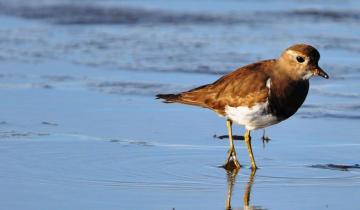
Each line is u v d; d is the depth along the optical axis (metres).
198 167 13.55
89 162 13.65
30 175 12.90
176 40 22.80
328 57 20.72
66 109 17.09
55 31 24.28
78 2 27.70
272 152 14.49
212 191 12.32
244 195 12.10
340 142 14.90
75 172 13.09
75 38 23.41
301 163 13.82
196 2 27.58
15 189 12.19
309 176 13.09
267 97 13.17
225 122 16.31
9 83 19.16
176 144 14.81
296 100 13.38
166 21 25.14
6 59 21.30
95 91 18.47
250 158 13.67
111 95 18.17
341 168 13.51
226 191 12.30
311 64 13.18
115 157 13.95
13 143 14.66
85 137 15.14
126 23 25.05
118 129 15.70
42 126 15.84
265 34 23.23
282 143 14.99
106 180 12.71
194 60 20.66
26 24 25.20
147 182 12.69
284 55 13.30
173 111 17.06
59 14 26.20
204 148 14.64
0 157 13.85
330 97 17.86
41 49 22.27
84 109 17.09
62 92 18.42
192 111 17.08
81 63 20.88
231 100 13.45
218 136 15.41
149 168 13.42
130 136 15.26
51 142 14.76
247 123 13.54
